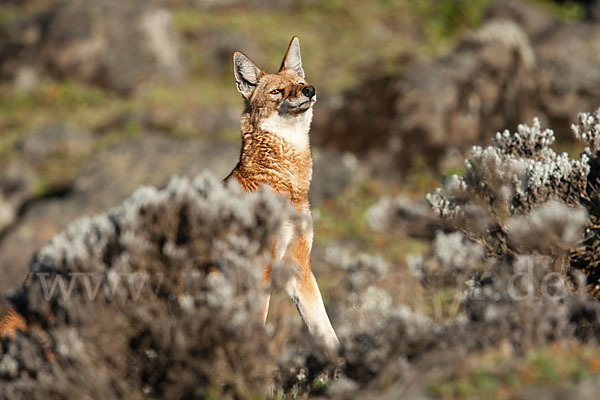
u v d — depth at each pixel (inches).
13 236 1333.7
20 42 2299.5
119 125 1921.8
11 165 1681.8
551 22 2356.1
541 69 1911.9
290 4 2844.5
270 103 668.7
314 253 1219.9
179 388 473.7
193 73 2340.1
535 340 462.9
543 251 536.7
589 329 488.7
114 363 470.0
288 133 666.2
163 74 2228.1
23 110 2036.2
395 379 438.0
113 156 1590.8
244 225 507.2
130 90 2159.2
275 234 523.5
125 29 2231.8
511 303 479.8
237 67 722.2
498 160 612.4
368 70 2297.0
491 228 615.2
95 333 461.7
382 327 468.8
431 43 2529.5
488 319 466.3
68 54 2194.9
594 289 576.7
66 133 1807.3
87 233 522.0
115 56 2192.4
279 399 502.3
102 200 1439.5
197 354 465.1
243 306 467.5
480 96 1712.6
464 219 616.4
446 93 1705.2
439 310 591.5
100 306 465.1
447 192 638.5
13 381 476.1
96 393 458.0
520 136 674.8
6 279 1083.3
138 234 504.1
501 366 423.8
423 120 1679.4
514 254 572.7
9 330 547.5
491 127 1689.2
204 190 540.1
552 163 612.4
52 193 1594.5
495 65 1760.6
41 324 490.0
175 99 2114.9
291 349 505.4
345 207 1486.2
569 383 390.3
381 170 1627.7
